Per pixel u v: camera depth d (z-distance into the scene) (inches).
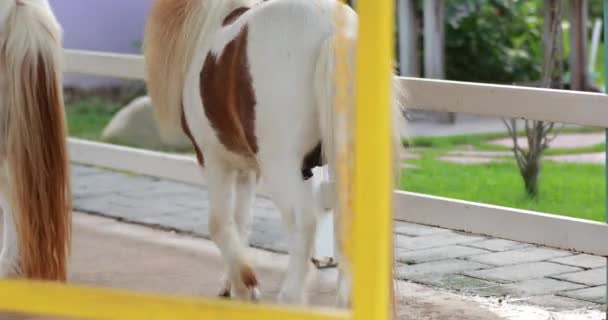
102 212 434.6
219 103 258.5
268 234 388.2
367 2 146.6
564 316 281.6
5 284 169.3
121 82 754.8
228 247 281.9
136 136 598.2
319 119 233.6
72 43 752.3
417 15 614.5
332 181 229.0
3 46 288.0
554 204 429.7
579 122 272.8
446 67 703.7
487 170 495.8
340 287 232.4
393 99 234.7
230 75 251.1
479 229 300.2
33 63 287.0
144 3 772.6
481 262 344.2
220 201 279.0
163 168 412.2
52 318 285.1
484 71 705.0
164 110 289.7
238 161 272.4
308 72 235.3
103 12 762.2
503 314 284.8
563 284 314.7
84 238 391.2
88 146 444.5
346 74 205.8
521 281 319.3
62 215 295.9
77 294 165.5
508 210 293.0
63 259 298.0
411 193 314.8
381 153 148.8
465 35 701.9
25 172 290.2
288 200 243.0
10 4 288.0
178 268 345.1
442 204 307.3
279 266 343.9
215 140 269.9
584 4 600.1
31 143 289.0
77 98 735.7
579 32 602.2
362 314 151.5
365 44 147.4
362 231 150.4
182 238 388.8
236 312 157.8
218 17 269.0
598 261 342.0
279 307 158.2
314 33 235.8
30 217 291.9
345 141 210.4
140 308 162.2
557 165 511.5
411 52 618.2
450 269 335.6
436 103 302.7
